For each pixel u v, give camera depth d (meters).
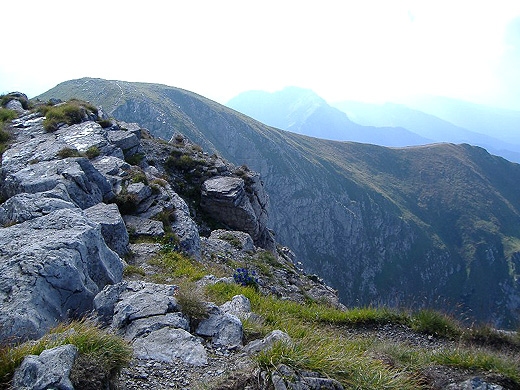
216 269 20.98
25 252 9.06
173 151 41.09
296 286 25.59
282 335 8.12
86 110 37.69
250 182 41.69
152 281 14.34
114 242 16.72
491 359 10.08
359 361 7.61
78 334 6.64
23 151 27.28
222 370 7.48
